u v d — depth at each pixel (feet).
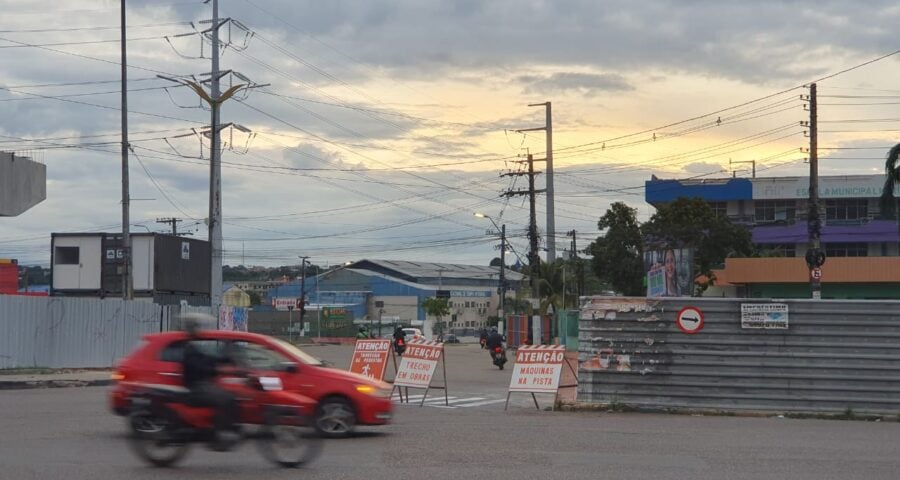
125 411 48.01
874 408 69.05
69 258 188.55
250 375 43.11
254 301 439.22
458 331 379.35
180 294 194.70
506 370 134.51
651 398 71.20
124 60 127.34
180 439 40.16
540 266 235.81
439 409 72.84
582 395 72.08
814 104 139.85
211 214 141.79
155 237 185.68
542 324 214.90
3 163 117.39
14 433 51.65
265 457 40.42
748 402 70.23
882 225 244.63
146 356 48.80
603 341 71.97
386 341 80.43
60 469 39.42
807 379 69.82
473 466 40.88
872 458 45.55
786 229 249.96
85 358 113.91
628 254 214.48
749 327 70.54
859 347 69.67
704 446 49.26
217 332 50.88
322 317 324.60
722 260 211.20
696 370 70.85
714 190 258.57
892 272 197.36
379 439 51.16
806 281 199.62
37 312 107.76
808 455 46.34
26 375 99.55
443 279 407.03
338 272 396.57
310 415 49.93
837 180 249.96
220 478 37.52
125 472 38.93
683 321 71.15
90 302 114.93
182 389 40.86
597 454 45.24
